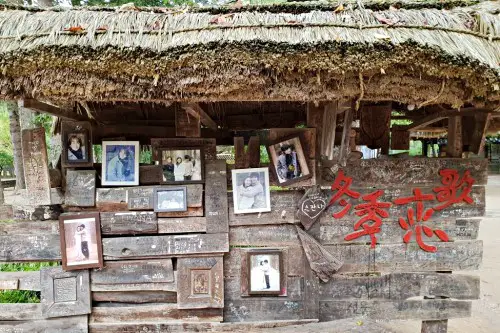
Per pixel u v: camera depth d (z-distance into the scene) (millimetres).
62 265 2713
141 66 2088
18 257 2740
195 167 2758
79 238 2715
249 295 2801
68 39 2107
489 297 4496
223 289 2770
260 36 2078
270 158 2777
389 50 2029
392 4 2547
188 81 2127
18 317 2771
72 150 2746
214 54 2053
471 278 2895
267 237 2809
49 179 2672
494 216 9375
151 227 2740
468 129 3117
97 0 6180
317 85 2197
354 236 2838
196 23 2287
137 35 2154
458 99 2309
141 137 3309
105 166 2750
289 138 2742
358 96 2314
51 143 3346
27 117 4684
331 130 2762
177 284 2758
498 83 2104
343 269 2854
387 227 2869
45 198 2664
